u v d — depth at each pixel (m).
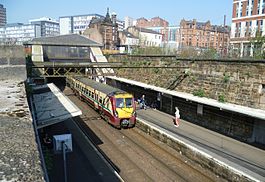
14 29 122.31
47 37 48.69
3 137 5.23
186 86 25.78
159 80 30.19
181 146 17.52
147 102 32.25
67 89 46.06
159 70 30.34
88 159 16.28
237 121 19.22
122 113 22.48
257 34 28.89
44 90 20.91
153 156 17.34
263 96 18.08
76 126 23.38
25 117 6.82
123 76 38.91
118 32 84.50
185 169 15.52
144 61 33.47
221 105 19.31
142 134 21.95
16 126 6.02
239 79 20.05
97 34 78.19
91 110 30.20
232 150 16.58
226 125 20.20
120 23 146.75
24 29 120.25
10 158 4.26
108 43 78.19
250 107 18.91
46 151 15.39
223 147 17.12
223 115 20.39
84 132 21.84
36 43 43.12
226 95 21.00
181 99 25.48
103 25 77.38
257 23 41.62
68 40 48.84
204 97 23.11
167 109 28.05
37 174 3.82
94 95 28.52
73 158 16.30
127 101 23.03
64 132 21.39
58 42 46.75
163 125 22.81
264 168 13.89
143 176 14.58
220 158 15.07
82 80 35.47
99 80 44.28
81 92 34.91
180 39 98.69
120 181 13.77
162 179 14.27
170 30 111.06
